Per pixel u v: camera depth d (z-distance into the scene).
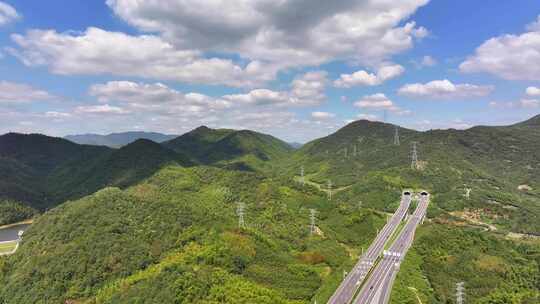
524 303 154.00
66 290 156.00
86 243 176.38
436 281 169.62
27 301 155.88
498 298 157.38
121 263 162.38
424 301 147.75
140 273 152.75
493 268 183.00
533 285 172.75
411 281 165.25
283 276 158.75
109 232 182.00
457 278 175.50
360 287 158.75
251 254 167.75
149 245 173.62
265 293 134.12
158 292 128.75
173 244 172.50
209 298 124.19
